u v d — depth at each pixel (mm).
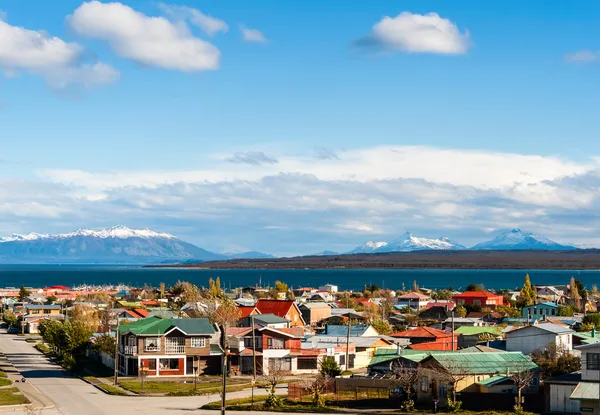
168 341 113000
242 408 82938
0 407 81250
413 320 188750
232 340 117688
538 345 107938
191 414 79438
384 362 98875
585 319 157625
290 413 80812
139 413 80062
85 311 175875
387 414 78875
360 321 181250
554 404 76750
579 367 88000
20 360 135375
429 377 84562
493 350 105562
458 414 77875
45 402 87125
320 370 110625
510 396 79562
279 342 118750
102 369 122062
